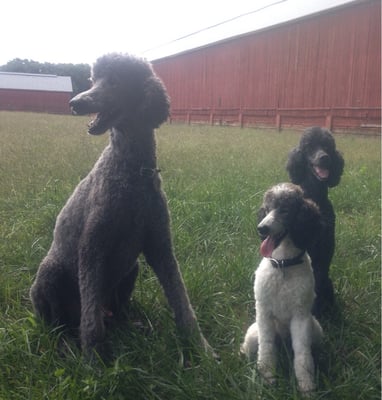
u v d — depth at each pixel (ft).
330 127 25.59
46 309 3.93
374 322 4.04
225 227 6.13
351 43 24.22
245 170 10.07
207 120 38.17
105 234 3.53
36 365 3.35
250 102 32.58
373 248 5.62
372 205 7.56
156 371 3.37
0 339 3.59
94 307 3.53
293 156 4.55
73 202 3.80
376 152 14.40
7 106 67.92
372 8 22.91
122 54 3.78
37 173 9.41
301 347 3.33
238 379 3.23
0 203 7.12
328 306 4.26
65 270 3.85
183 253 5.28
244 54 32.83
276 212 3.49
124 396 3.12
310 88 27.17
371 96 23.30
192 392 3.06
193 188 7.75
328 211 4.36
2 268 4.92
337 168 4.50
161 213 3.75
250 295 4.47
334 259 5.20
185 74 41.14
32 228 5.93
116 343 3.71
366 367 3.39
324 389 3.25
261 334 3.46
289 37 28.50
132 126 3.61
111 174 3.57
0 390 3.08
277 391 3.10
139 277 4.75
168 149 14.44
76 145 14.69
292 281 3.38
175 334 3.75
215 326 4.07
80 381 3.18
